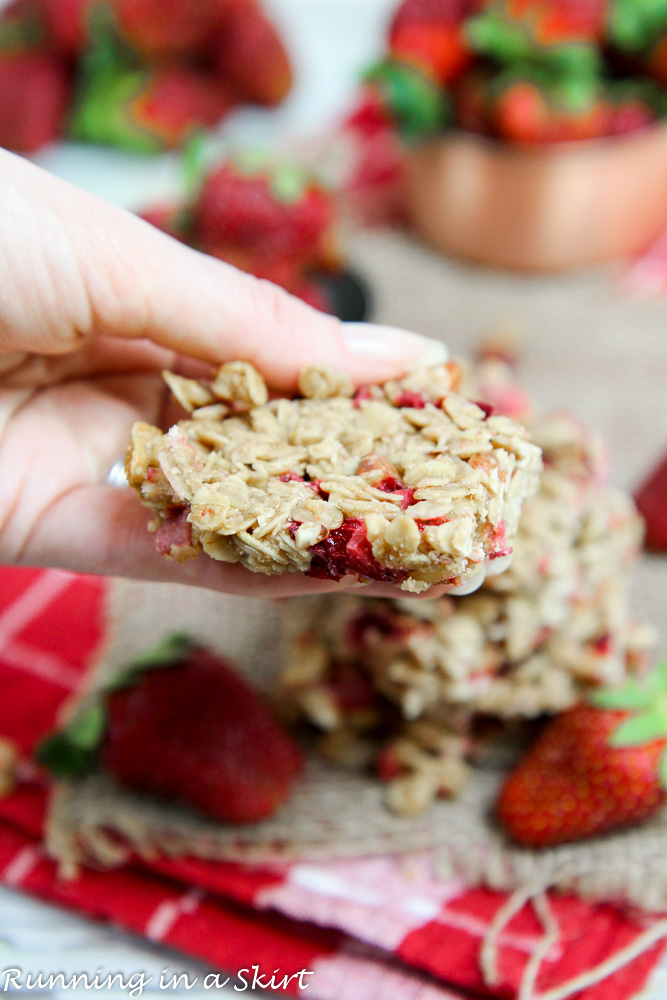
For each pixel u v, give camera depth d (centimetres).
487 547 24
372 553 23
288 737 31
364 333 27
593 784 28
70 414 29
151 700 29
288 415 26
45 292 26
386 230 46
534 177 41
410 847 29
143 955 29
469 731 30
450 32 41
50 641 34
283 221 40
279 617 33
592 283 43
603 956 28
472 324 42
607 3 41
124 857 29
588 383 40
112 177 52
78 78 54
